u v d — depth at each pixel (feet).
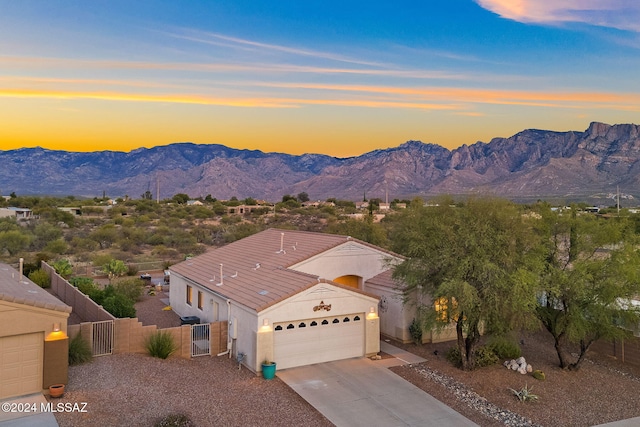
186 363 59.52
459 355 63.87
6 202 308.81
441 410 50.16
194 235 214.28
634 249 59.62
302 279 65.16
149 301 100.78
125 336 59.26
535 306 58.03
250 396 51.42
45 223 201.87
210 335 63.62
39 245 176.24
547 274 60.64
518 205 64.54
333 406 50.11
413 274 60.75
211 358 62.64
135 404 45.65
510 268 57.62
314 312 61.72
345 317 64.90
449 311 59.52
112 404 45.11
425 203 66.08
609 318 59.06
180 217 290.56
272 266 76.48
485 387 56.70
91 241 181.98
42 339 47.06
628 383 59.52
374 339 66.33
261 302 59.93
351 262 79.61
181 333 61.72
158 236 198.39
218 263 89.25
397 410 49.80
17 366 45.98
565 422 48.75
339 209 356.59
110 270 125.08
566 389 57.00
